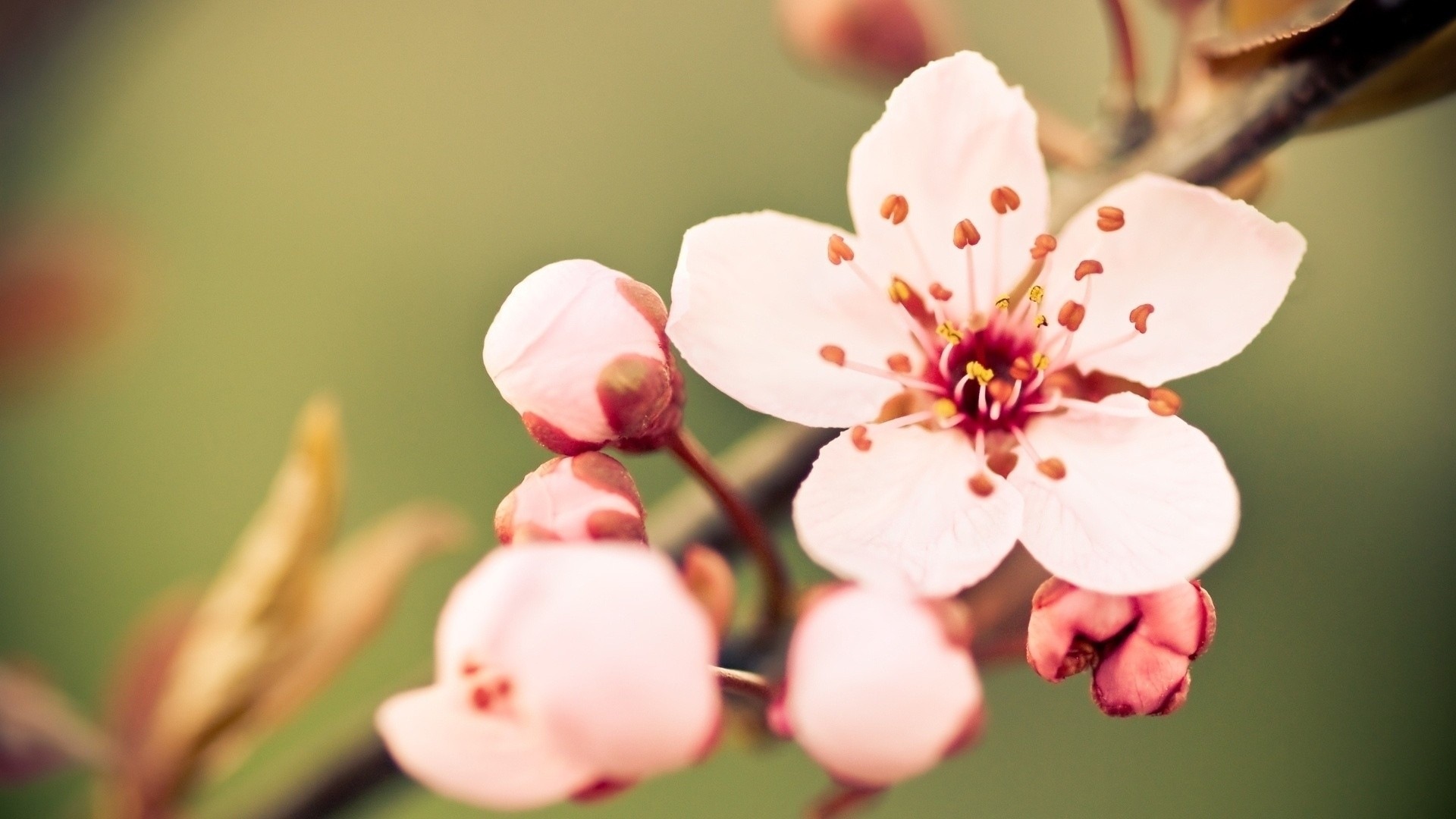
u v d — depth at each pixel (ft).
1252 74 0.52
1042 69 0.78
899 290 0.52
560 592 0.46
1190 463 0.51
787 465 0.55
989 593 0.53
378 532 0.58
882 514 0.51
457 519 0.58
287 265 0.80
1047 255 0.52
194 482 0.77
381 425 0.77
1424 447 0.75
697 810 0.73
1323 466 0.75
